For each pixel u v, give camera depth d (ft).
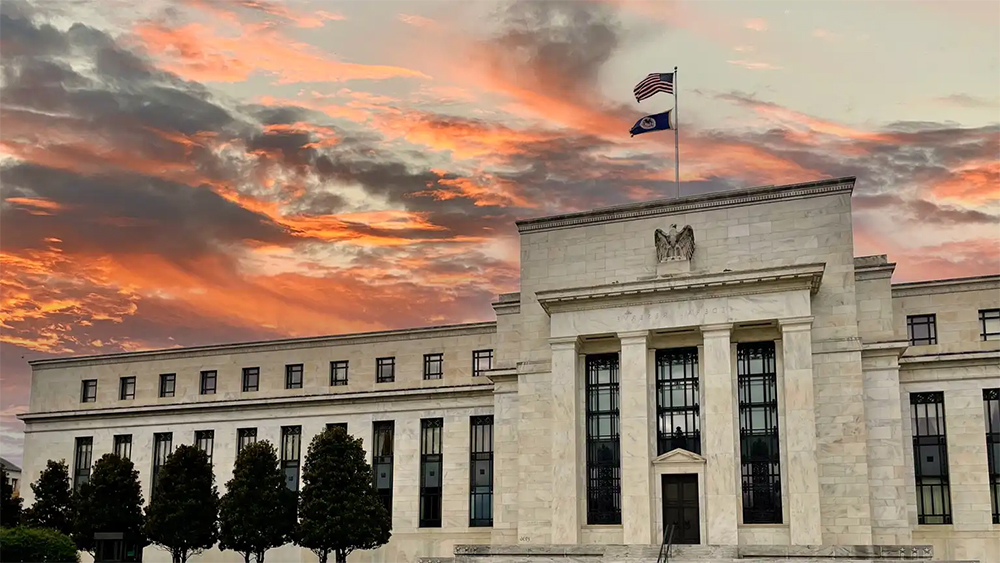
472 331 285.64
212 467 285.02
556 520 226.99
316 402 293.43
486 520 270.67
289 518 263.70
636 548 206.80
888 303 227.61
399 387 288.92
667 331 229.25
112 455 282.56
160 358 319.06
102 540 268.62
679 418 229.25
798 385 215.10
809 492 209.87
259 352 306.96
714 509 215.10
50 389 330.95
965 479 225.97
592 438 235.61
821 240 227.81
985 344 233.96
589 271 244.01
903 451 228.84
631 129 250.98
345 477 254.06
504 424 249.55
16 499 279.90
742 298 222.69
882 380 222.07
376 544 258.37
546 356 242.99
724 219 236.02
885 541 214.07
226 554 295.28
